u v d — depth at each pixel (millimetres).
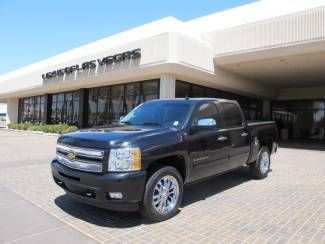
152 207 4578
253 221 4781
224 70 19891
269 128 8219
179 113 5676
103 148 4430
